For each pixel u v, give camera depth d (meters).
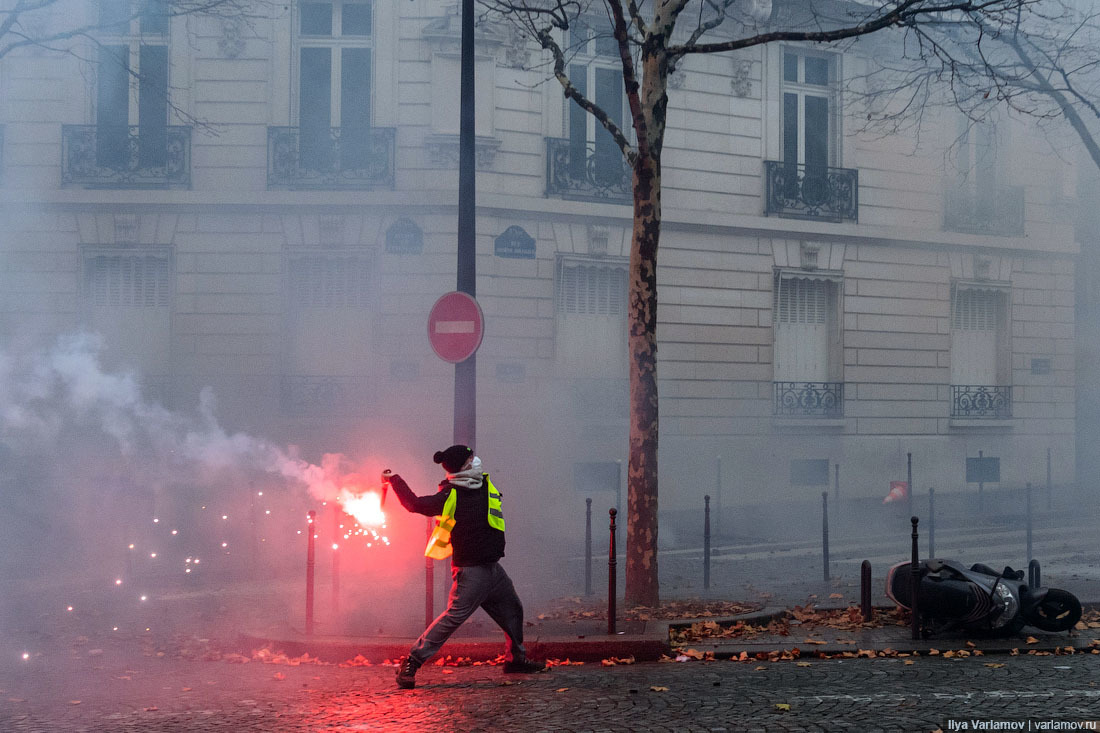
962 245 24.72
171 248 19.58
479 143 19.88
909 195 24.19
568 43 21.09
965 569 9.30
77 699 6.98
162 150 19.64
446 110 19.67
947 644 8.60
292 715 6.45
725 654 8.29
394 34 19.75
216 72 19.64
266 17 19.64
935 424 24.44
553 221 20.61
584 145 20.95
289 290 19.77
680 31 21.78
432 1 19.72
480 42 19.84
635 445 10.39
